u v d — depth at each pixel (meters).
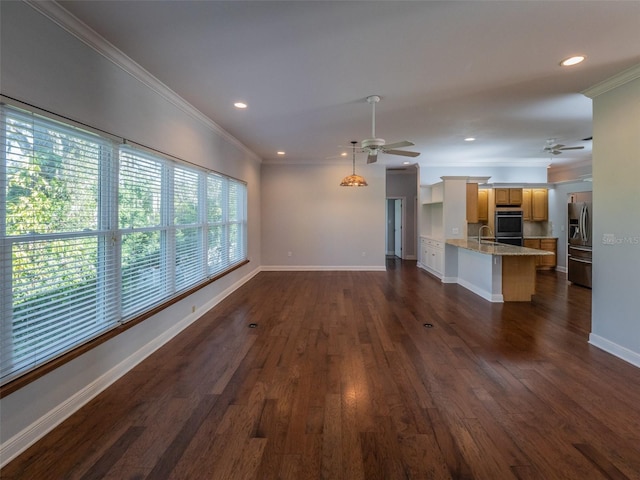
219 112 4.23
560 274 7.70
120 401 2.45
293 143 6.03
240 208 6.43
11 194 1.94
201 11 2.18
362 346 3.48
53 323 2.23
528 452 1.92
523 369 2.96
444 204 6.82
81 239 2.46
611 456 1.89
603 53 2.72
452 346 3.48
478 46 2.62
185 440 2.02
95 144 2.61
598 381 2.74
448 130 5.09
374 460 1.86
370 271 8.02
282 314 4.61
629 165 3.05
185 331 3.93
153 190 3.41
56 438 2.04
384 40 2.53
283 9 2.16
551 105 3.95
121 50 2.69
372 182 8.06
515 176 8.06
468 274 6.23
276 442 2.01
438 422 2.20
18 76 1.93
